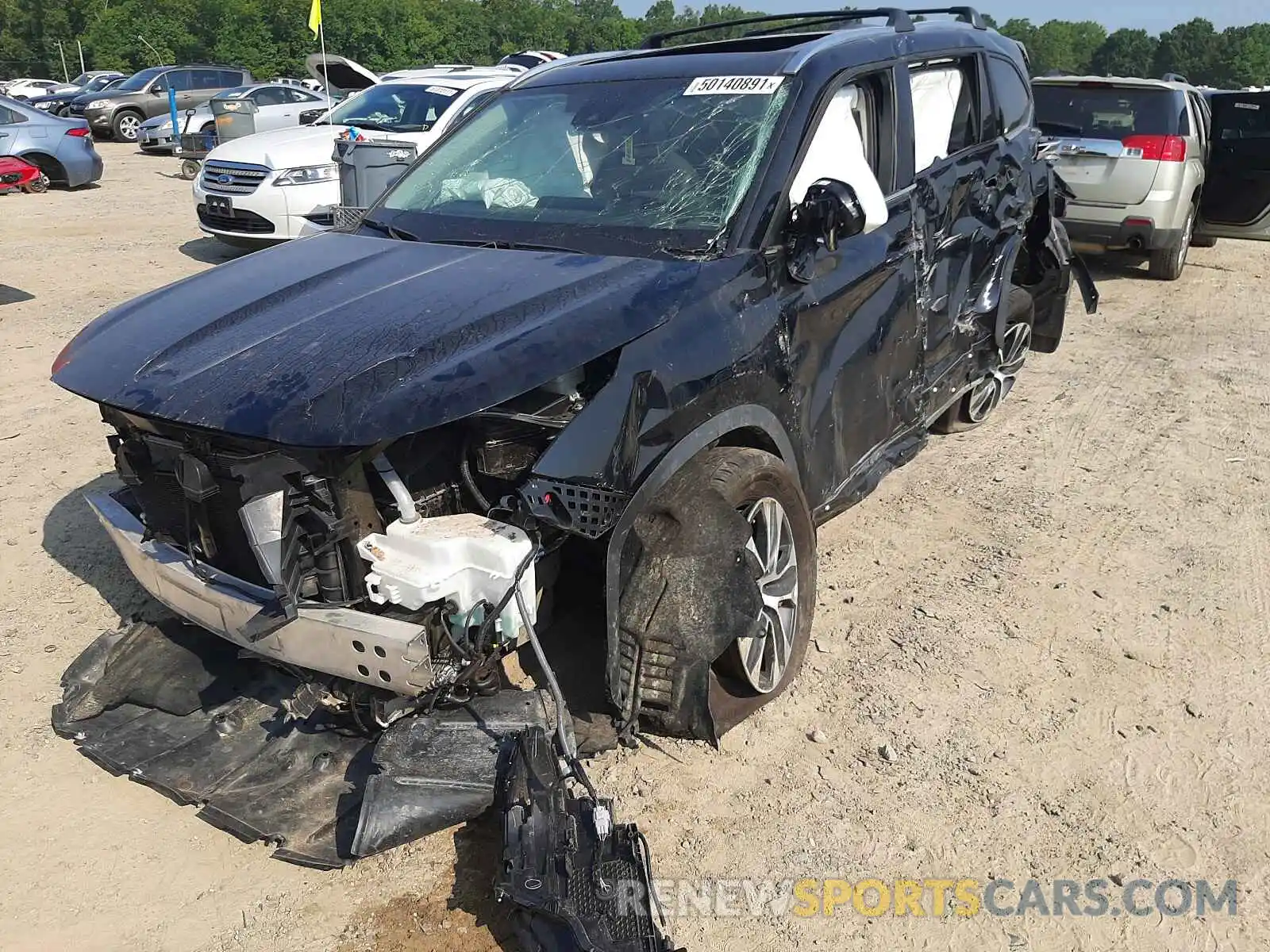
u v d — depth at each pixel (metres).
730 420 3.00
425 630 2.46
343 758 2.95
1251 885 2.68
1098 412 6.16
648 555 2.82
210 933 2.54
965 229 4.52
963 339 4.74
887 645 3.71
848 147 3.58
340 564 2.59
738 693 3.28
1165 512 4.80
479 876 2.70
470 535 2.52
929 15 5.35
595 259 3.17
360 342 2.67
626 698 2.81
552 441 2.56
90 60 76.00
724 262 3.11
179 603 2.84
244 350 2.75
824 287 3.43
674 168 3.50
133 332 3.04
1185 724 3.30
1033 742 3.21
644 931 2.31
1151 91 8.93
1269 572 4.26
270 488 2.49
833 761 3.12
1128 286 9.59
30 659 3.63
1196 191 9.59
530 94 4.18
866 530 4.61
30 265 9.88
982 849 2.80
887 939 2.52
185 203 14.11
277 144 9.74
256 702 3.18
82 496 4.94
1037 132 5.55
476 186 3.83
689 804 2.95
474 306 2.81
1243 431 5.84
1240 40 126.94
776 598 3.23
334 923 2.56
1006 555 4.39
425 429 2.38
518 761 2.57
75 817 2.93
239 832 2.70
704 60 3.90
